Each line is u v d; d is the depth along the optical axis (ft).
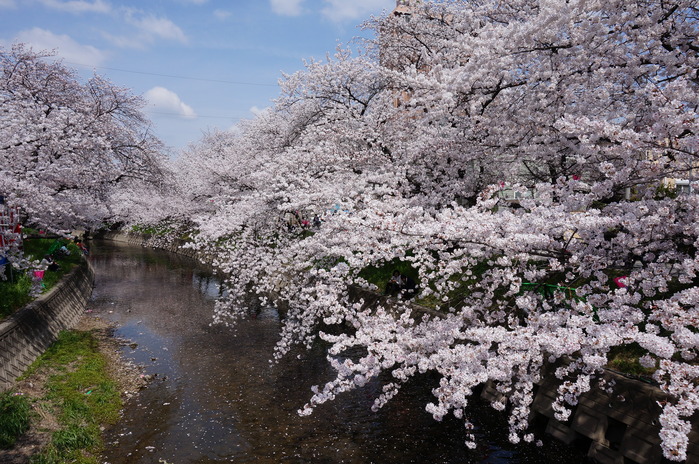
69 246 80.18
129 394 32.22
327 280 29.32
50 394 29.01
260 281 41.96
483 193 19.63
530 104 24.67
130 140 60.80
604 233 18.39
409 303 37.22
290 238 41.39
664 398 20.57
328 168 37.40
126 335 47.42
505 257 17.70
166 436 26.53
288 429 27.35
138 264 100.27
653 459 20.44
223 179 75.77
